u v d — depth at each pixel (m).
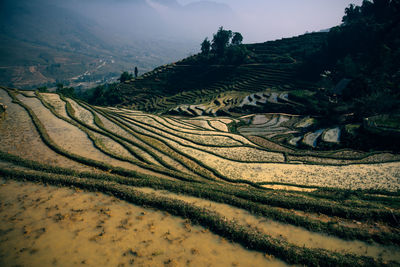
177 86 120.44
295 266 13.10
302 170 32.19
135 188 21.23
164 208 17.59
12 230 14.98
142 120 58.59
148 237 14.88
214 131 53.62
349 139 44.12
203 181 25.09
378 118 48.28
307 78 96.62
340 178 29.56
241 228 15.32
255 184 26.83
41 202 17.91
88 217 16.48
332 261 13.05
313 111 68.69
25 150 28.73
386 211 17.38
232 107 79.00
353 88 62.44
